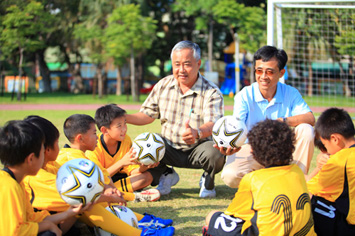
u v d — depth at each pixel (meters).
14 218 2.32
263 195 2.49
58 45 29.75
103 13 24.03
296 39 16.52
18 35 20.30
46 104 18.45
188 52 3.91
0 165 5.29
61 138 7.71
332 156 2.78
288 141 2.54
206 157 3.99
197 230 3.22
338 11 12.73
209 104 4.05
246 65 26.23
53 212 2.97
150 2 28.70
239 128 3.50
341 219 2.74
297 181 2.52
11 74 28.73
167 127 4.19
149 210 3.75
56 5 26.84
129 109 15.48
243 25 21.19
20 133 2.34
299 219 2.44
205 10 22.75
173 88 4.19
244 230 2.56
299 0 8.52
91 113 13.55
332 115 2.85
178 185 4.75
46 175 2.87
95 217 2.87
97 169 2.73
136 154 3.70
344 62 20.98
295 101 4.06
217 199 4.13
